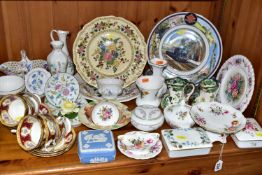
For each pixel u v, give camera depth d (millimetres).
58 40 1331
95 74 1307
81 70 1281
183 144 1057
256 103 1227
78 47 1265
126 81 1323
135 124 1143
